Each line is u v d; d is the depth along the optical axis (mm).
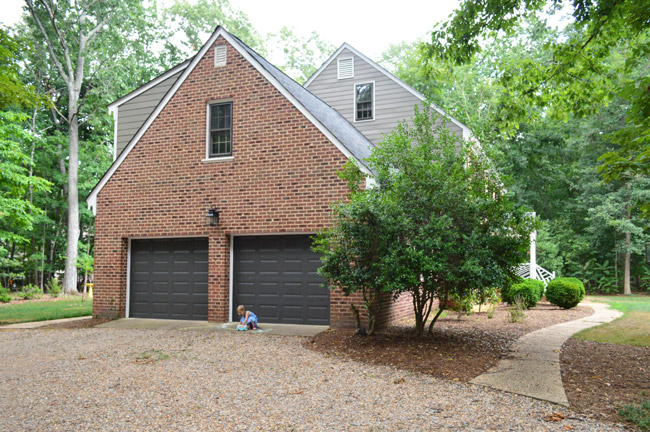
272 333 11805
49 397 6781
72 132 30734
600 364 8352
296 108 13055
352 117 20156
